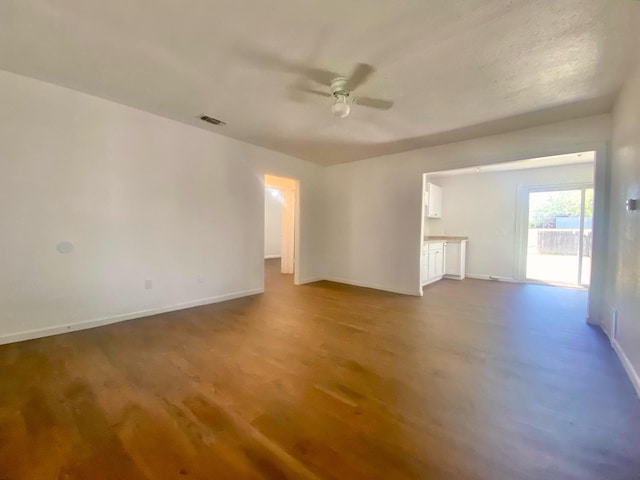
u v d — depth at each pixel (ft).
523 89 8.73
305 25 6.09
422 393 6.44
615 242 9.52
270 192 32.94
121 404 5.91
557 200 19.04
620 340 8.30
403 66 7.53
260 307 13.03
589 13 5.58
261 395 6.30
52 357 7.95
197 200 12.94
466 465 4.48
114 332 9.86
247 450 4.74
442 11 5.60
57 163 9.43
